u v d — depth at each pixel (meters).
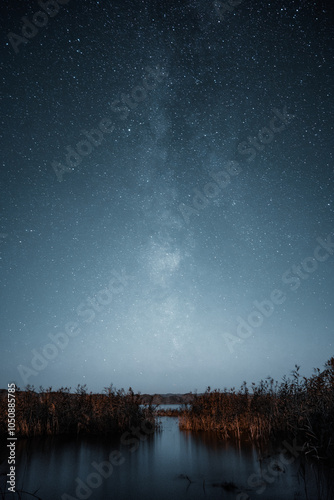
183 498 3.75
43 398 9.22
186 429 9.30
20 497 3.93
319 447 5.18
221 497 3.71
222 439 7.36
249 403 8.87
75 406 9.03
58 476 4.77
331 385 6.53
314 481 4.05
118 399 9.62
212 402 9.82
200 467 5.09
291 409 6.99
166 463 5.42
